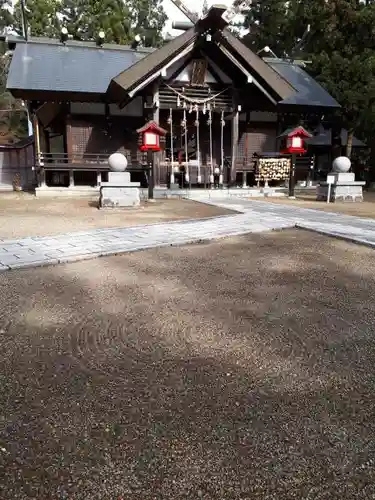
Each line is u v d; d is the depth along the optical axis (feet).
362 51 68.95
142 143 45.03
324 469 6.47
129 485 6.13
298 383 8.98
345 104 68.03
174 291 15.15
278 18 98.02
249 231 26.76
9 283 15.85
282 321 12.46
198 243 23.71
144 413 7.83
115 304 13.75
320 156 72.02
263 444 7.00
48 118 60.59
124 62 65.10
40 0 107.76
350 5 66.85
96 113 57.93
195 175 62.44
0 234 24.95
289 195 51.93
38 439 7.09
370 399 8.40
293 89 54.60
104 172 58.54
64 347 10.63
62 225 28.68
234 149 58.80
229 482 6.19
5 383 8.89
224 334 11.50
